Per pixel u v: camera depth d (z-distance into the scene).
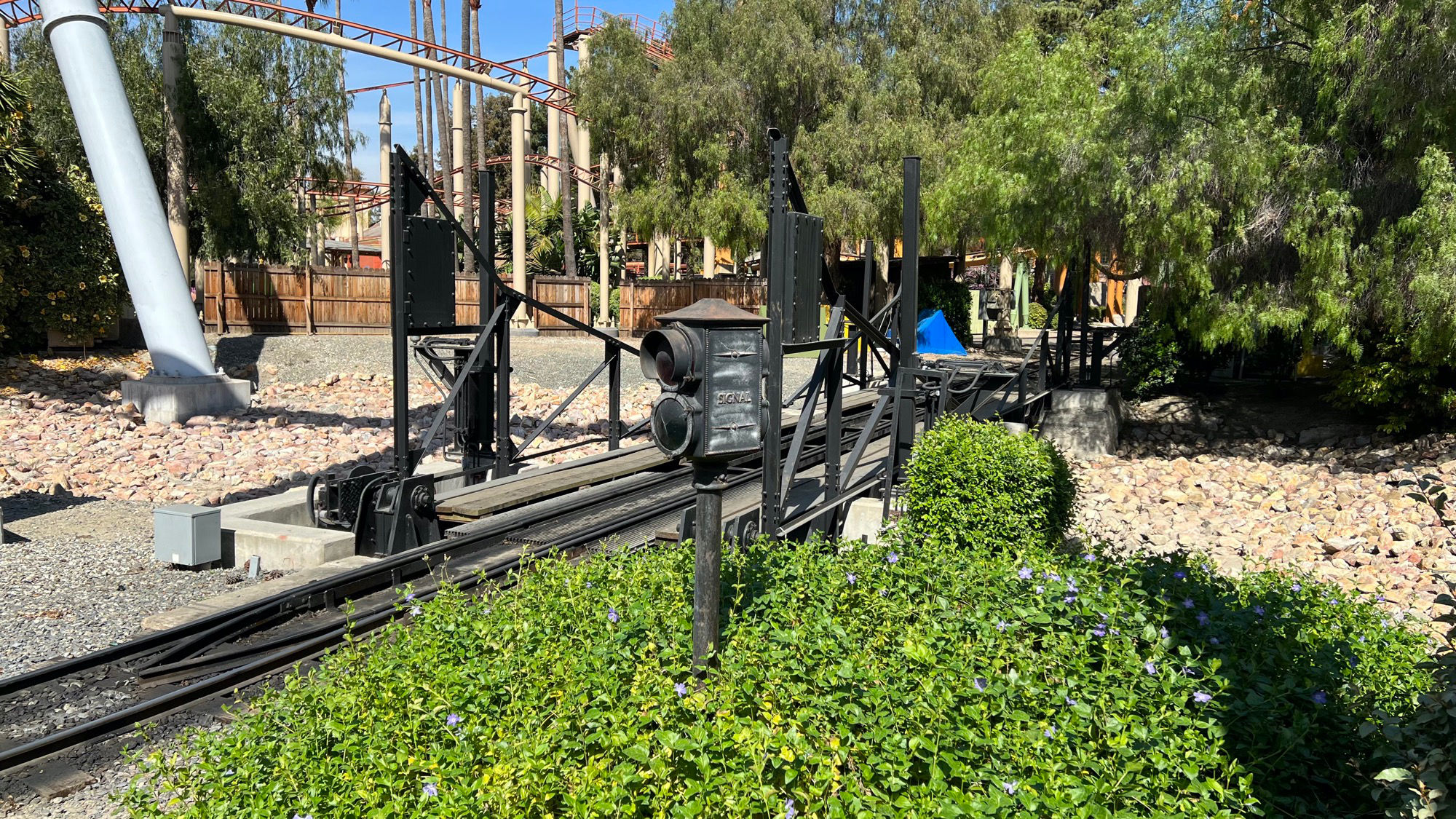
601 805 3.07
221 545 9.50
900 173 27.36
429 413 20.00
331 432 17.75
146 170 20.22
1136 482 14.85
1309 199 14.07
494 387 12.11
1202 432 17.78
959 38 29.08
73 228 22.70
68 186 22.97
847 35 30.28
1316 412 17.91
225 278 27.12
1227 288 15.52
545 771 3.31
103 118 19.73
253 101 28.89
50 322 22.16
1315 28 14.74
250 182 29.11
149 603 8.25
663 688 3.90
